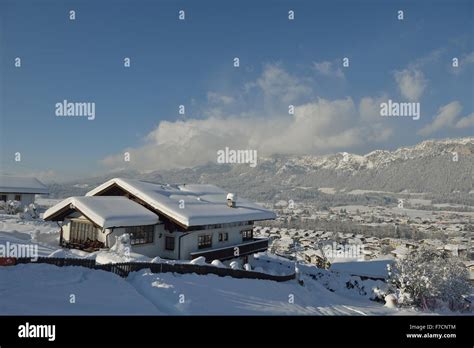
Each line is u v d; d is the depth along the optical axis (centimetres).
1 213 4081
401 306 2206
